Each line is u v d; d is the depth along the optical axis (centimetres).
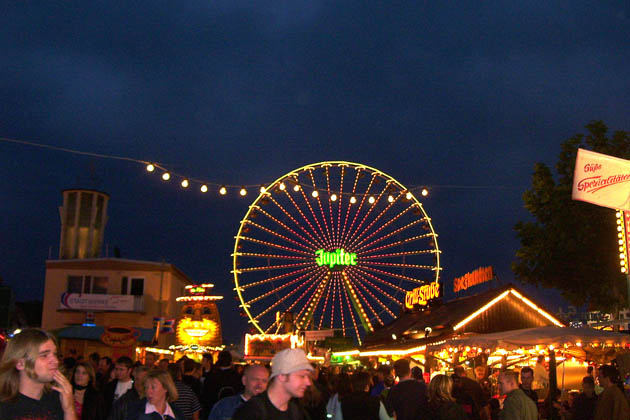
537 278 2758
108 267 5209
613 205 1638
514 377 1002
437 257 4803
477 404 1288
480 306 2803
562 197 2670
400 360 1112
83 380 1014
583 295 2719
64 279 5194
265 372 805
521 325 2870
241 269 4769
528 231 2778
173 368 1091
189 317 4409
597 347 1844
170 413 791
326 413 1159
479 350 2052
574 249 2627
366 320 4812
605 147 2652
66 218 5725
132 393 871
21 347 482
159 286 5219
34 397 486
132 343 3147
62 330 4122
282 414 546
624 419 1101
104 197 5869
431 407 930
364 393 973
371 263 4919
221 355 1195
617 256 2595
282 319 4659
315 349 4556
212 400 1165
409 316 3900
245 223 4838
